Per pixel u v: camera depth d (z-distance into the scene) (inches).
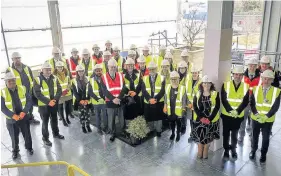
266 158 196.9
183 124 237.5
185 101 208.5
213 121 185.2
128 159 201.9
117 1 399.5
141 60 257.4
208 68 194.1
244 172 181.0
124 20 416.8
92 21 383.2
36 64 344.8
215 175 178.9
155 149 214.5
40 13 331.9
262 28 366.9
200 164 192.2
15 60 236.8
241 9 464.8
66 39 365.7
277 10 347.3
